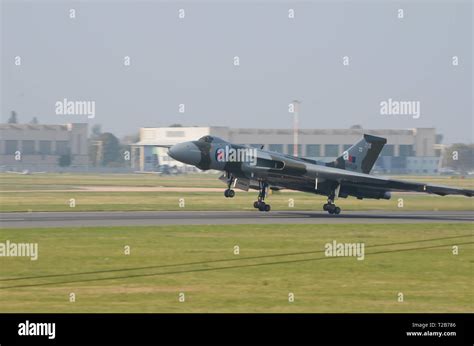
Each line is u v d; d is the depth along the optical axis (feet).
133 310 267.18
